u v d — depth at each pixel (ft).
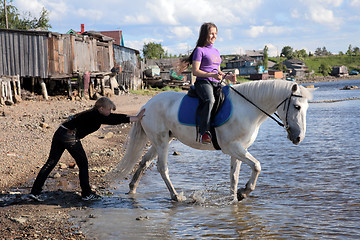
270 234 14.71
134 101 80.59
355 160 28.43
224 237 14.51
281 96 17.15
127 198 20.34
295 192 20.63
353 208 17.57
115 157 30.81
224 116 17.63
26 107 56.03
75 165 27.32
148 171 26.99
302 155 31.53
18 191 21.11
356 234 14.46
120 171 21.36
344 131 45.93
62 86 80.07
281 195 20.15
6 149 29.32
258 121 18.03
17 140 32.91
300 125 16.67
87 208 18.39
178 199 19.58
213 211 17.80
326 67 581.53
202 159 31.17
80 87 72.28
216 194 20.80
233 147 17.79
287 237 14.37
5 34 66.28
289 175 24.66
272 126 57.16
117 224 16.12
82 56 76.33
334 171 25.22
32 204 18.95
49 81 76.64
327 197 19.48
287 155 31.86
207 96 17.49
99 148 34.47
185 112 18.67
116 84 101.45
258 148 36.19
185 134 18.93
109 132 42.11
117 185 23.12
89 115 19.36
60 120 46.11
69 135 19.20
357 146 34.65
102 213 17.65
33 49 66.59
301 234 14.64
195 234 14.89
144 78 147.74
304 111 16.81
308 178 23.66
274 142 39.73
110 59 94.94
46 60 66.80
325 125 53.67
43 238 14.47
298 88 16.78
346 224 15.56
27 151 29.45
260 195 20.31
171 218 16.89
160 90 144.15
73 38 72.08
